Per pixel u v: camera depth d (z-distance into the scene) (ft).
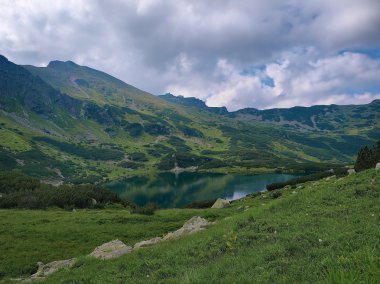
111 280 49.39
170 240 78.02
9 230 139.74
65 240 128.36
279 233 55.06
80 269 64.49
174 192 561.02
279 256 42.06
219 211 178.19
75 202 240.12
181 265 49.14
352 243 40.47
